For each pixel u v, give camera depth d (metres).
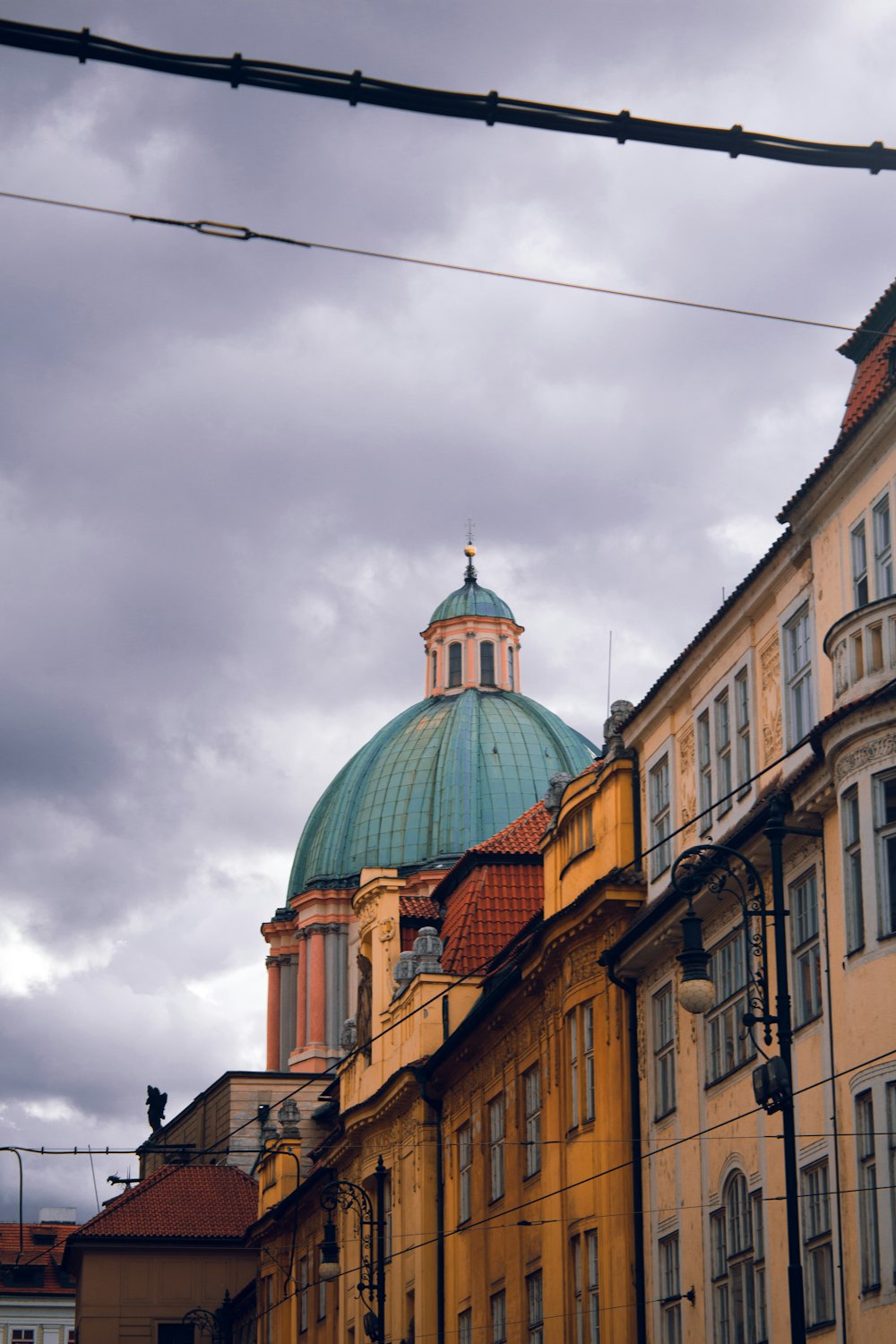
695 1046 34.38
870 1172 26.73
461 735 93.81
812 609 31.14
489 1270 45.50
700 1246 33.69
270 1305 73.12
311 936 94.56
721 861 31.69
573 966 40.00
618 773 39.22
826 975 28.56
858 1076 26.92
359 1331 56.59
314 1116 83.69
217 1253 86.88
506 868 54.66
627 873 38.28
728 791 34.50
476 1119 47.56
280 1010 96.94
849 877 27.55
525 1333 42.38
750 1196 31.45
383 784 94.69
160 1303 86.00
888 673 27.14
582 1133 39.09
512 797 91.69
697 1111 34.16
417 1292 49.78
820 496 30.44
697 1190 33.97
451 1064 49.31
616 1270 36.75
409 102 14.47
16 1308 117.38
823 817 28.70
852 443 29.17
